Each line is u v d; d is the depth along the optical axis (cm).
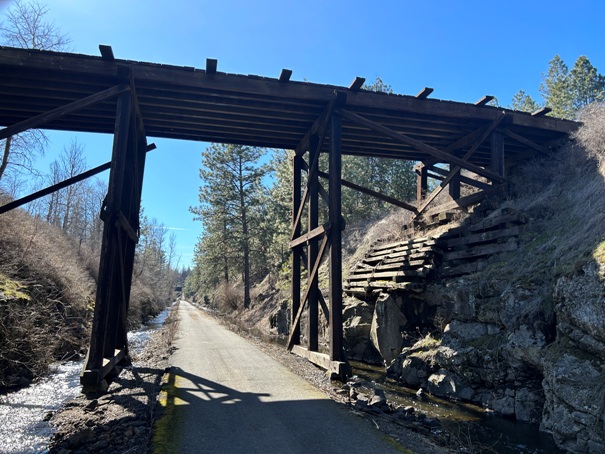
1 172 1755
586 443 556
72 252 2489
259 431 507
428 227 1348
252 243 3412
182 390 704
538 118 1196
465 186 1706
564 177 1125
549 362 660
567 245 791
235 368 899
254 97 910
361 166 2378
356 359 1216
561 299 682
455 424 670
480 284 899
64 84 830
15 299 977
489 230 1062
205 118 1030
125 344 952
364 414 589
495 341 812
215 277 4741
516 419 702
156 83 848
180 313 3594
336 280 841
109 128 1055
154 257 6247
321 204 2347
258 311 2780
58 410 640
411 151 1362
